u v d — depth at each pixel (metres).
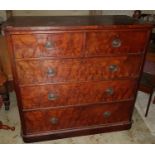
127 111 2.03
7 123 2.17
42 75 1.58
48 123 1.87
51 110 1.79
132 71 1.76
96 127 2.02
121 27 1.48
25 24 1.44
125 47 1.60
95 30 1.46
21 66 1.50
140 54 1.68
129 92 1.90
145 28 1.54
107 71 1.69
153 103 2.52
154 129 2.14
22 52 1.44
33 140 1.91
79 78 1.67
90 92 1.78
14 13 2.47
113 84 1.79
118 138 2.02
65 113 1.85
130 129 2.15
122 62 1.68
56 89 1.68
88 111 1.90
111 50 1.58
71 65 1.58
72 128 1.96
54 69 1.57
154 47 2.39
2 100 2.28
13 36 1.37
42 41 1.42
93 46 1.53
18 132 2.05
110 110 1.96
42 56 1.49
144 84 2.20
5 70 2.36
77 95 1.77
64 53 1.51
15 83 1.57
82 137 2.02
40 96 1.69
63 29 1.39
